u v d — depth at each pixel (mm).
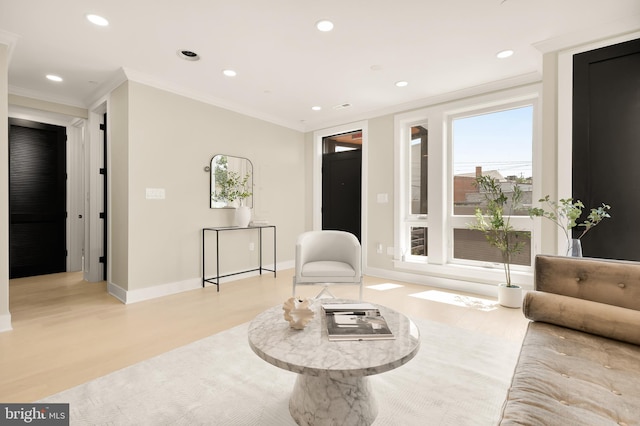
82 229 4980
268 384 1776
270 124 4762
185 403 1604
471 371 1908
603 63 2398
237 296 3500
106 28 2441
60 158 4785
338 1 2145
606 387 1102
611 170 2350
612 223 2338
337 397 1419
